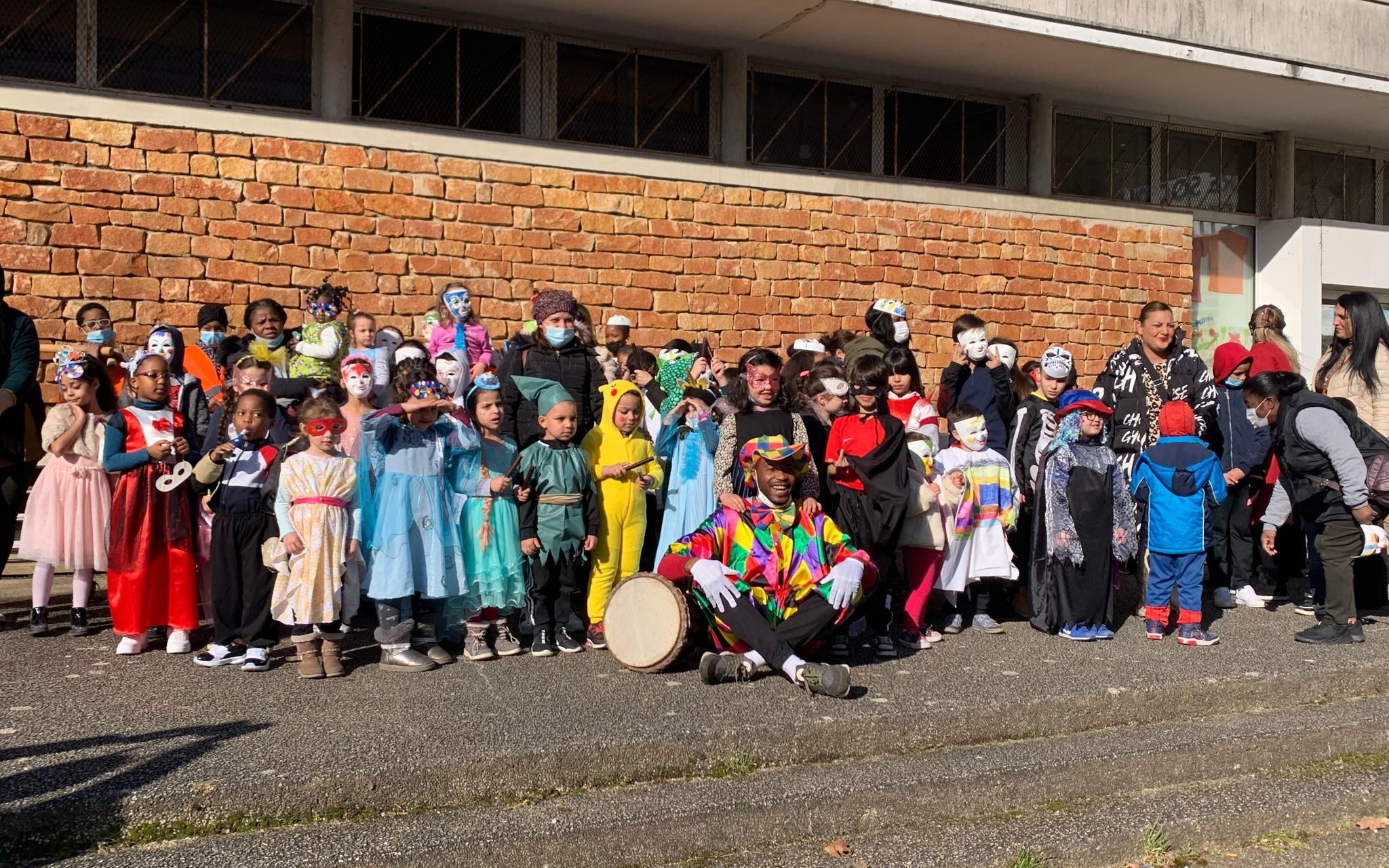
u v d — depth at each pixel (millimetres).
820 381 6609
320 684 5434
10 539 6363
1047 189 11766
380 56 9281
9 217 7949
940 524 6488
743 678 5559
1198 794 5105
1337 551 6863
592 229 9711
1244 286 13188
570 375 6699
